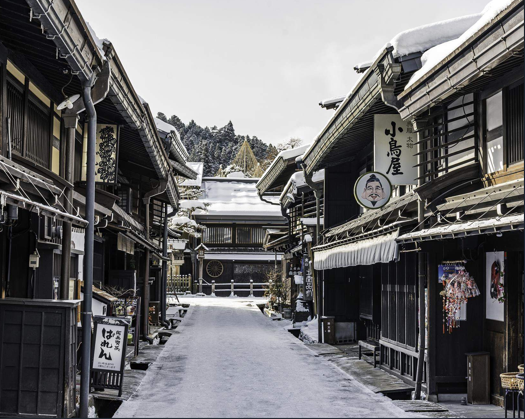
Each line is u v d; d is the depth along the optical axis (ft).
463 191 32.68
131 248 53.16
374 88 37.70
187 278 159.63
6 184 21.43
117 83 34.19
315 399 32.83
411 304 38.19
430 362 33.78
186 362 46.16
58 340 26.91
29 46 27.81
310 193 82.43
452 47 29.27
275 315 95.76
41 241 33.35
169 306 110.01
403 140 39.09
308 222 73.15
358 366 44.80
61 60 28.66
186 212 143.64
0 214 20.93
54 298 35.27
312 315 80.94
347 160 64.85
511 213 26.07
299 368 43.93
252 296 157.89
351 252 45.29
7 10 23.66
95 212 36.47
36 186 24.95
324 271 62.54
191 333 69.10
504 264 31.53
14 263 32.35
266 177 96.43
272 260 163.84
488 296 33.60
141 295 67.56
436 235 28.45
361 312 60.34
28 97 30.96
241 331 72.38
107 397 32.04
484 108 32.07
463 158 34.27
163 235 84.74
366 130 51.42
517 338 31.12
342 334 61.67
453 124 35.55
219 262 162.81
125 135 50.08
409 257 38.68
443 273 33.27
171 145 69.87
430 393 33.63
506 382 27.63
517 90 28.78
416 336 37.11
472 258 33.91
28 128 31.17
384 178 38.81
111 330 32.86
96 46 28.02
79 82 32.83
